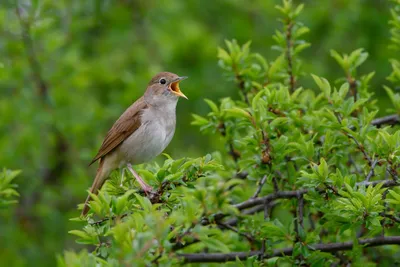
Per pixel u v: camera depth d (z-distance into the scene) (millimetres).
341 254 10031
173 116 11969
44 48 15648
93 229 7859
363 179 10055
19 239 15422
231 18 19219
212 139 17203
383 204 9133
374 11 17250
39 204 16406
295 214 10344
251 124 9266
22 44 15164
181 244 7941
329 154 9680
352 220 8477
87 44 18625
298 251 9055
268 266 9148
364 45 17000
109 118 17391
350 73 11125
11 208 15641
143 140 11500
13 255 15312
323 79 9992
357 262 9820
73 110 16203
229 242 10070
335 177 8648
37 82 15922
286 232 9125
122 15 18141
